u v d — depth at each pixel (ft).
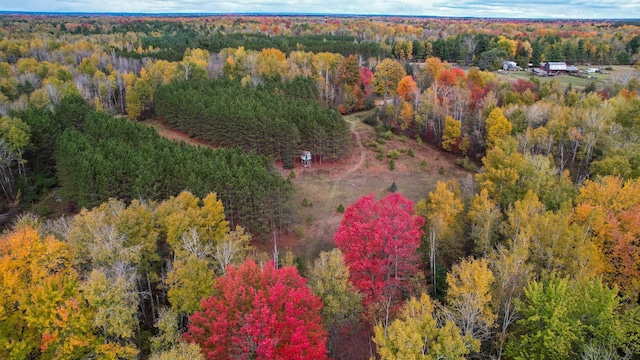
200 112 310.45
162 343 119.34
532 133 248.52
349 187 258.57
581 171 241.35
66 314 104.17
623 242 134.10
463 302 117.08
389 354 96.58
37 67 446.19
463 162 286.46
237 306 102.32
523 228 144.56
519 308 113.29
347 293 130.11
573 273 130.00
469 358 116.47
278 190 200.54
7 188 265.54
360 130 342.23
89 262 138.10
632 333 102.17
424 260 167.32
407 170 281.54
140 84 372.17
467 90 330.34
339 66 432.25
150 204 184.55
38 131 278.87
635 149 205.05
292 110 298.76
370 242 141.79
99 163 214.69
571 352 100.01
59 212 241.96
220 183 200.95
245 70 433.07
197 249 140.56
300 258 169.37
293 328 98.68
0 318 104.78
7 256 118.93
